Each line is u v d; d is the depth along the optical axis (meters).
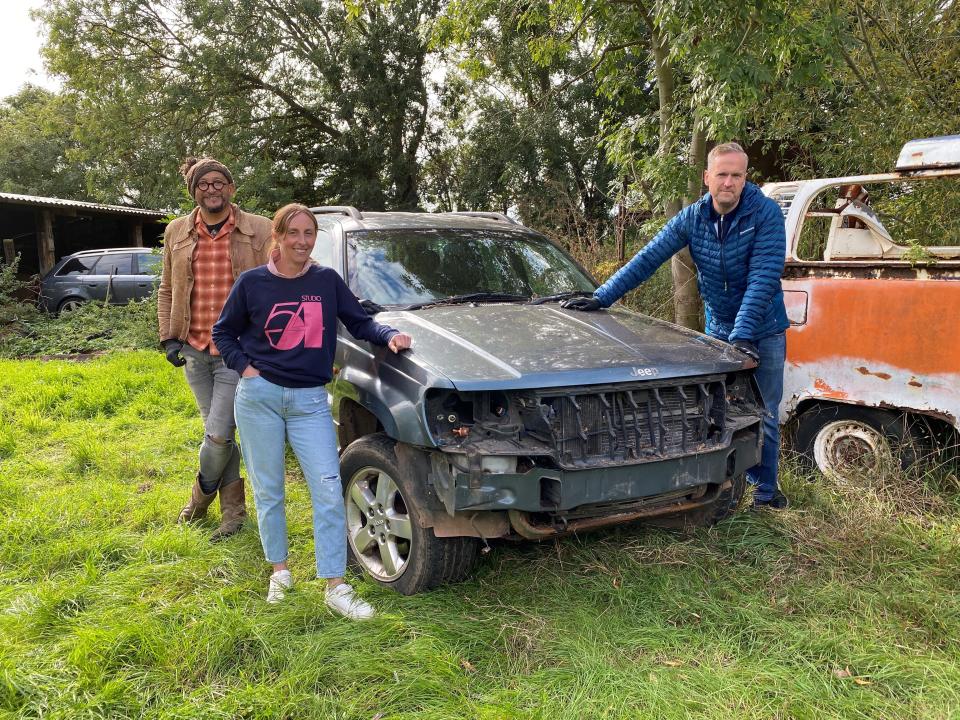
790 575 3.49
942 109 7.50
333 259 4.41
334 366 3.94
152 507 4.34
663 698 2.56
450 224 4.91
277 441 3.24
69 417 6.75
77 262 14.71
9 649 2.86
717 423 3.49
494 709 2.47
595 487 3.06
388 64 23.31
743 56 5.88
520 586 3.38
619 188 8.30
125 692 2.62
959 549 3.63
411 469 3.21
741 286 4.10
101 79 23.27
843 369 4.54
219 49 22.42
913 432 4.39
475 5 8.60
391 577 3.41
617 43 8.48
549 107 18.34
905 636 2.98
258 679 2.73
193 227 3.94
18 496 4.55
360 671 2.70
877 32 8.28
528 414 3.08
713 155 3.84
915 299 4.23
